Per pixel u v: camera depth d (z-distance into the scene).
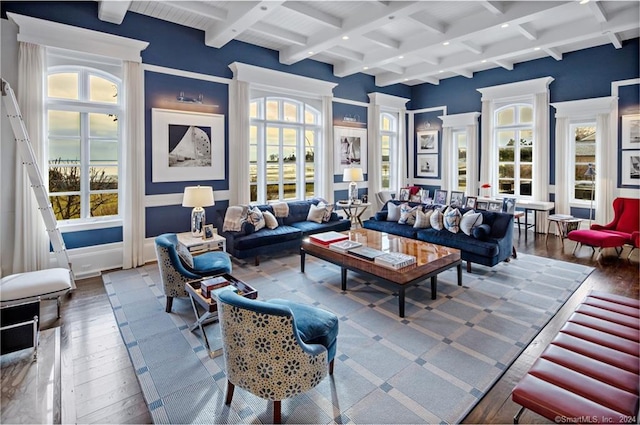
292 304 2.52
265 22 5.18
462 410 2.07
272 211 5.86
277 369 1.90
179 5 4.40
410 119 9.14
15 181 4.02
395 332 3.02
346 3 4.64
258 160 6.45
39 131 4.09
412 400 2.17
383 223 6.02
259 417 2.04
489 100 7.60
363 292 3.95
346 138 7.71
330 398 2.19
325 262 5.17
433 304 3.59
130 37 4.73
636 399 1.55
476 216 4.89
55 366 2.54
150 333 2.99
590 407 1.53
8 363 2.58
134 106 4.71
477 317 3.29
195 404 2.14
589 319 2.29
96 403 2.16
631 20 4.67
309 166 7.23
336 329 2.38
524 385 1.69
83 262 4.54
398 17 4.54
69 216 4.55
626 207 5.52
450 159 8.38
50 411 2.09
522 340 2.87
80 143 4.58
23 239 4.05
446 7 4.78
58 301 3.31
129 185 4.70
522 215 6.63
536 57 6.89
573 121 6.66
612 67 6.09
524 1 4.46
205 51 5.45
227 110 5.77
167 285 3.35
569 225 6.61
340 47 6.36
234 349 1.98
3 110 3.94
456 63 6.71
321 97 7.16
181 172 5.28
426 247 4.23
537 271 4.62
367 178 8.23
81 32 4.28
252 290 2.85
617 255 5.36
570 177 6.79
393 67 7.45
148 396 2.21
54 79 4.34
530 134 7.24
